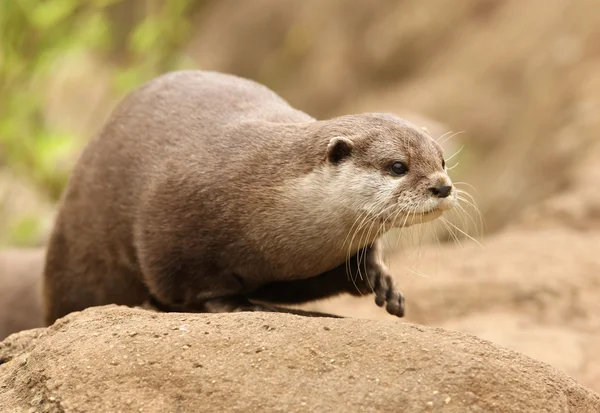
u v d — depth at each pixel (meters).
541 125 40.56
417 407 10.17
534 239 27.27
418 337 11.03
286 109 16.44
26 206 33.97
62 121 40.56
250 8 60.03
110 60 52.28
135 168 16.30
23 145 33.28
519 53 45.09
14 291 25.36
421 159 14.35
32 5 32.03
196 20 61.78
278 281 15.45
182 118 16.28
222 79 17.25
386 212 14.27
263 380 10.52
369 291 15.37
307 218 14.52
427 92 47.28
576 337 21.09
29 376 11.31
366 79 53.03
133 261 16.73
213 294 15.08
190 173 15.20
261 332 11.17
